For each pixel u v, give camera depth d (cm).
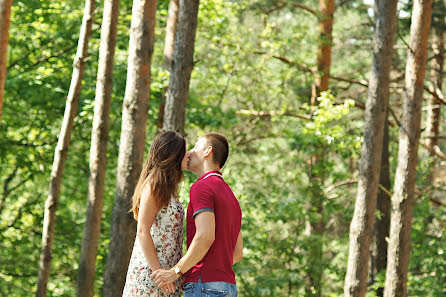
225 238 291
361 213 894
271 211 1022
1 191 1350
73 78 724
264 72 1356
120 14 1090
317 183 1109
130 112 601
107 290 608
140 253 293
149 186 287
